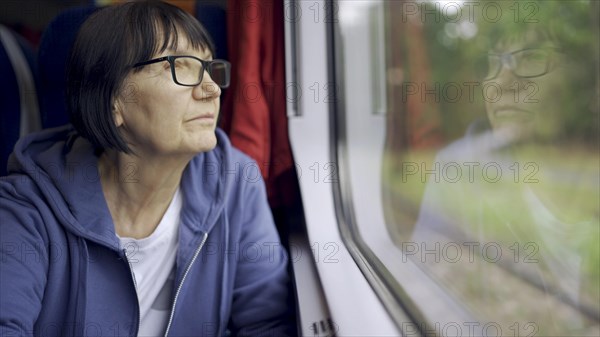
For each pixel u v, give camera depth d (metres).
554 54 1.95
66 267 1.10
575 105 2.29
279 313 1.30
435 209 2.21
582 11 2.48
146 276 1.18
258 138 1.84
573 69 2.36
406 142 2.53
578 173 2.01
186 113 1.13
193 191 1.21
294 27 1.89
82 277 1.10
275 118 1.90
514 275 1.93
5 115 1.69
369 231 1.87
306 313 1.25
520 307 1.83
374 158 2.22
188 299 1.21
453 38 2.82
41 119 1.65
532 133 1.98
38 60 1.60
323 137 1.95
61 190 1.13
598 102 2.38
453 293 1.53
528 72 1.95
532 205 1.97
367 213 1.97
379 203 2.10
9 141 1.69
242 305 1.31
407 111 2.58
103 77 1.11
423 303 1.39
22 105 1.70
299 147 1.91
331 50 1.97
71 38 1.59
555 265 1.95
